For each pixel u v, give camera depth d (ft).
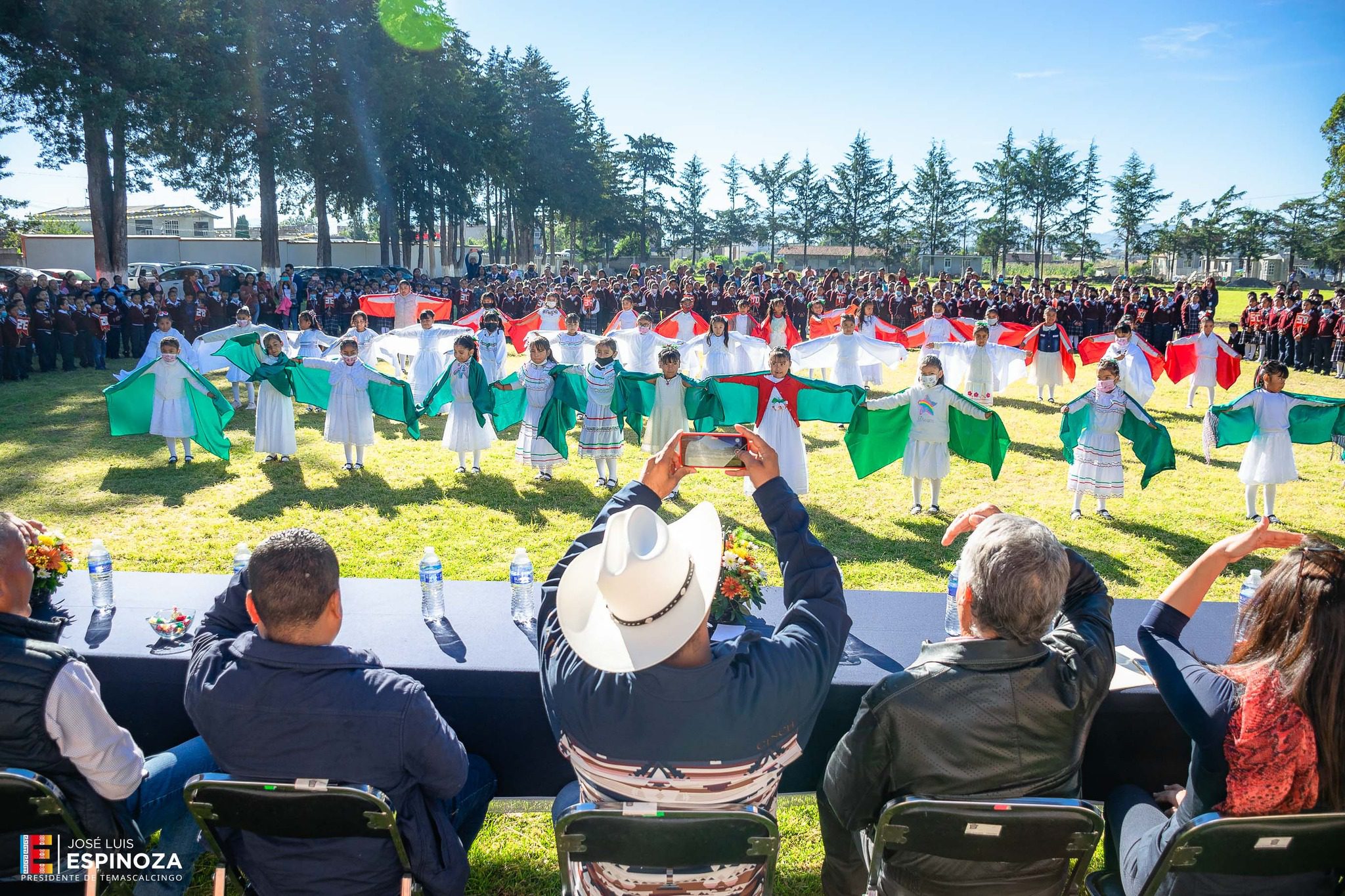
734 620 10.26
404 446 36.68
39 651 7.57
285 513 26.94
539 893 10.75
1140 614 12.48
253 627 8.88
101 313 57.11
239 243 164.14
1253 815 6.79
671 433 30.19
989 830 6.79
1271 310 68.90
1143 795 8.86
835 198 310.04
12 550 7.86
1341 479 32.94
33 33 86.94
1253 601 7.16
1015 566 6.70
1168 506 29.12
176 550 23.41
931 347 46.91
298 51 116.26
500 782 10.89
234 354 38.88
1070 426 27.50
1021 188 294.05
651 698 6.13
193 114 94.58
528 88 227.40
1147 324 78.84
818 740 10.52
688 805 6.40
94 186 94.63
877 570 22.75
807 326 82.64
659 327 60.59
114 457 34.06
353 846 7.53
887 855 7.58
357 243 179.42
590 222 279.90
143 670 10.56
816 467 34.27
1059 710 6.92
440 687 10.45
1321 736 6.55
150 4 90.94
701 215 331.77
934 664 7.01
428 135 158.81
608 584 5.90
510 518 26.84
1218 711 6.93
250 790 6.97
